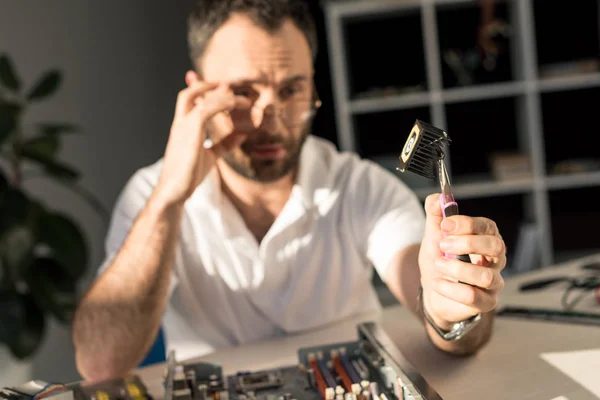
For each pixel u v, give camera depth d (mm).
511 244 3750
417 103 3393
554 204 3732
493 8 3535
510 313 1266
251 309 1446
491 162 3625
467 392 919
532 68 3324
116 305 1175
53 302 2820
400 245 1386
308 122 1288
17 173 2947
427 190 3373
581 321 1167
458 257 816
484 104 3723
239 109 1243
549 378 938
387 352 892
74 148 3641
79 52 3648
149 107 3844
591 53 3633
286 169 1306
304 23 1258
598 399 861
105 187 3732
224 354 1209
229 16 1227
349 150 3400
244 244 1410
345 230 1472
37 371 3375
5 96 3348
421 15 3639
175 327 1467
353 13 3336
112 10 3740
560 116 3705
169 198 1220
